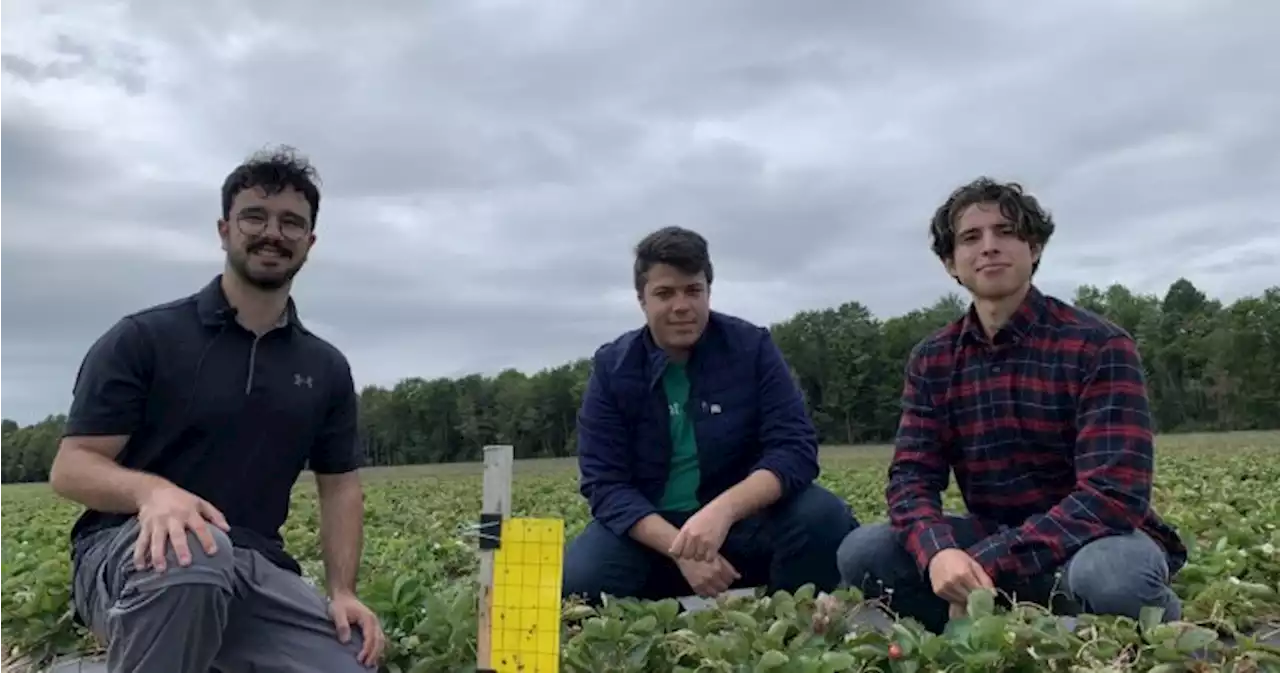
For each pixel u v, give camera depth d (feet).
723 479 16.06
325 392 11.97
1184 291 245.24
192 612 9.38
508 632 9.37
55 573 16.03
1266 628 13.97
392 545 22.97
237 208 11.09
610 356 16.22
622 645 11.69
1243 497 27.76
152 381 11.00
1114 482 12.28
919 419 14.10
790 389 15.84
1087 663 10.54
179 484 11.09
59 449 10.85
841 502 15.76
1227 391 194.39
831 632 12.35
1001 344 13.28
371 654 11.02
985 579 12.07
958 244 13.29
